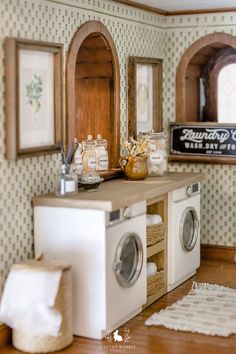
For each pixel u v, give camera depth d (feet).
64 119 1.22
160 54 1.61
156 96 1.60
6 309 1.01
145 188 1.23
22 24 1.09
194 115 1.71
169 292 1.36
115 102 1.40
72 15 1.23
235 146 1.57
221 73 1.69
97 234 1.07
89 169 1.30
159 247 1.32
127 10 1.44
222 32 1.57
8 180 1.07
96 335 1.09
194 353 1.03
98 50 1.38
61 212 1.10
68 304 1.05
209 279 1.45
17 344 1.04
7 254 1.07
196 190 1.47
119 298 1.12
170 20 1.62
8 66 1.05
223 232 1.61
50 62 1.17
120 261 1.11
